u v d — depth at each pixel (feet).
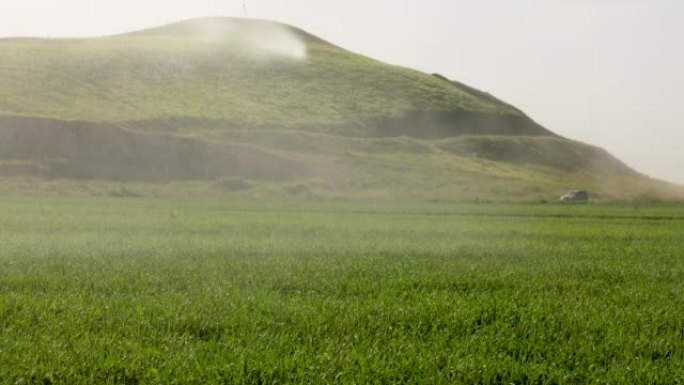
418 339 38.93
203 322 40.81
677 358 35.88
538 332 40.93
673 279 69.97
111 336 37.50
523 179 517.55
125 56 645.92
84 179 399.85
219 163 436.76
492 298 52.54
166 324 40.78
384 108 634.43
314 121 562.66
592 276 70.64
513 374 32.65
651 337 40.86
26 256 78.48
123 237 112.27
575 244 114.32
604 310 48.70
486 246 105.29
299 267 70.74
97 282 56.85
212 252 87.30
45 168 396.78
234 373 31.12
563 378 32.17
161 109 519.19
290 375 31.19
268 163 441.68
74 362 32.42
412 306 47.83
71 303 46.32
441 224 169.68
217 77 634.43
